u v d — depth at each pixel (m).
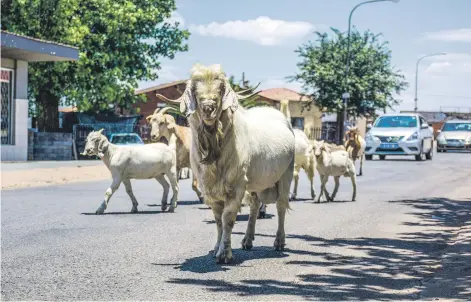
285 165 8.20
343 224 10.66
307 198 14.92
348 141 21.70
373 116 57.94
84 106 39.25
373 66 56.75
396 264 7.47
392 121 32.25
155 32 44.12
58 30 36.88
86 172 23.25
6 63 29.25
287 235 9.51
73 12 37.91
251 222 8.38
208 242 8.78
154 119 13.19
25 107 30.19
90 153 11.79
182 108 6.88
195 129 7.10
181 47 44.53
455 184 18.53
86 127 38.09
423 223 10.86
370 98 56.56
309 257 7.84
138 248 8.31
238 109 7.39
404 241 9.07
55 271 6.94
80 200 14.27
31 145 34.44
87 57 39.59
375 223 10.81
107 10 39.38
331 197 14.24
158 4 43.69
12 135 29.69
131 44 42.22
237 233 9.74
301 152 14.36
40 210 12.34
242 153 7.26
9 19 36.47
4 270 6.98
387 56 57.72
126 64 42.78
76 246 8.44
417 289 6.24
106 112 45.72
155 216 11.58
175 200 12.40
